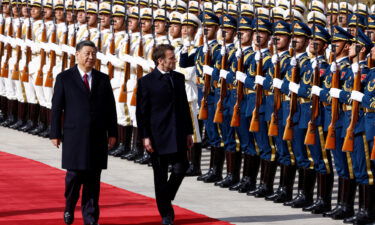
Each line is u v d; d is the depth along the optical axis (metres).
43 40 30.09
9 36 32.09
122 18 27.55
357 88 18.53
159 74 18.25
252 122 21.41
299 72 20.25
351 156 19.08
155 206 20.03
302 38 20.80
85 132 17.50
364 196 19.02
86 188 17.78
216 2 28.47
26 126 32.06
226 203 20.98
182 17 24.97
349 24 22.41
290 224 18.86
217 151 23.59
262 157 21.88
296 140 20.52
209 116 23.45
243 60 21.95
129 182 23.33
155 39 25.83
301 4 26.98
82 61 17.70
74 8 30.19
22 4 31.64
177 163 18.19
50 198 20.62
